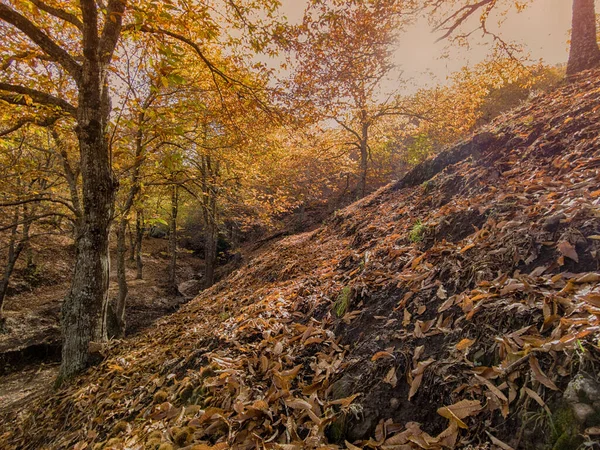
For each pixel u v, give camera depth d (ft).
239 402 7.88
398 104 48.88
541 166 11.37
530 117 14.89
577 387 4.46
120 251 36.29
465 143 19.02
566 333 5.27
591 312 5.17
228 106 21.80
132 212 31.83
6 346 33.63
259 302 14.69
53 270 53.06
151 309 47.83
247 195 34.45
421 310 8.17
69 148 26.61
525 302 6.33
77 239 19.11
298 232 71.41
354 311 9.84
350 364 7.91
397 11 20.53
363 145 52.29
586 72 18.04
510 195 10.34
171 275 60.08
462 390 5.74
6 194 25.35
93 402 12.85
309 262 18.89
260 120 22.53
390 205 20.56
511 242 8.11
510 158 13.33
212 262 53.93
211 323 16.17
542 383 4.84
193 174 28.40
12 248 37.70
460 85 41.81
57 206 33.04
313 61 20.90
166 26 16.44
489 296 7.00
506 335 5.93
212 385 9.21
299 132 23.54
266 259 27.32
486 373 5.65
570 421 4.26
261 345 10.37
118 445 8.66
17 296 45.14
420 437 5.46
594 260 6.49
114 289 51.80
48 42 16.24
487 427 5.05
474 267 8.19
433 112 46.50
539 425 4.58
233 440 7.02
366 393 6.85
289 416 7.14
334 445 6.13
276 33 16.80
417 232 12.52
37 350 34.40
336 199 81.35
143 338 19.47
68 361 17.95
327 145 54.80
